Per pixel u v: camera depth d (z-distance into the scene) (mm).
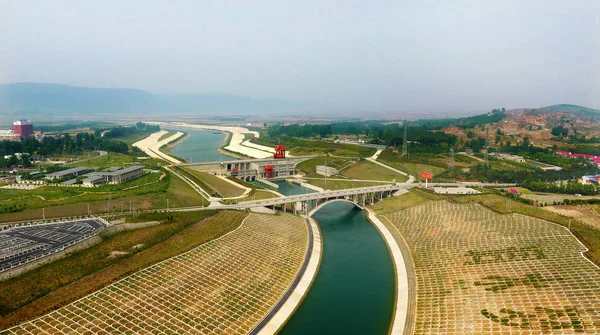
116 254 144875
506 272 142125
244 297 133125
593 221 185500
